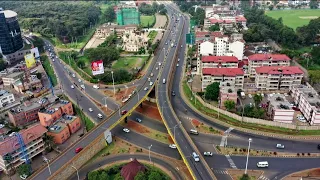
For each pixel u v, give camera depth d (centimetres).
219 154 18862
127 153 19525
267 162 17588
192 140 19750
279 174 16938
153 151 19638
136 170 16938
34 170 18162
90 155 18975
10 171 17938
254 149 19225
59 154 18125
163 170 17850
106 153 19588
